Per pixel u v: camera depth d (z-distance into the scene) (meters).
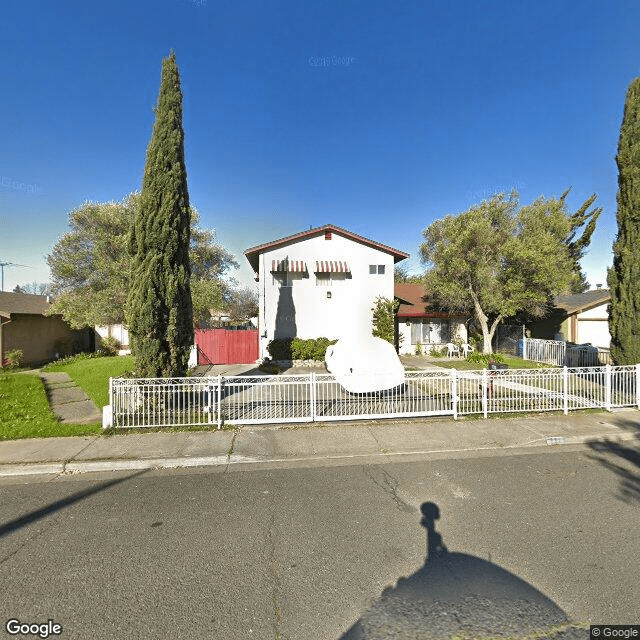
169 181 7.57
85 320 16.23
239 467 5.12
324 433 6.38
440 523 3.57
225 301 22.64
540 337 22.28
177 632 2.29
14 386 10.58
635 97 9.04
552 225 16.70
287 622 2.37
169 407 7.10
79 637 2.27
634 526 3.50
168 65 7.76
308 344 16.19
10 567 2.94
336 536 3.37
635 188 8.90
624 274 9.06
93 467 5.09
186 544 3.26
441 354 19.11
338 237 17.38
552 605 2.49
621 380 7.98
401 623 2.34
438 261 17.41
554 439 6.03
